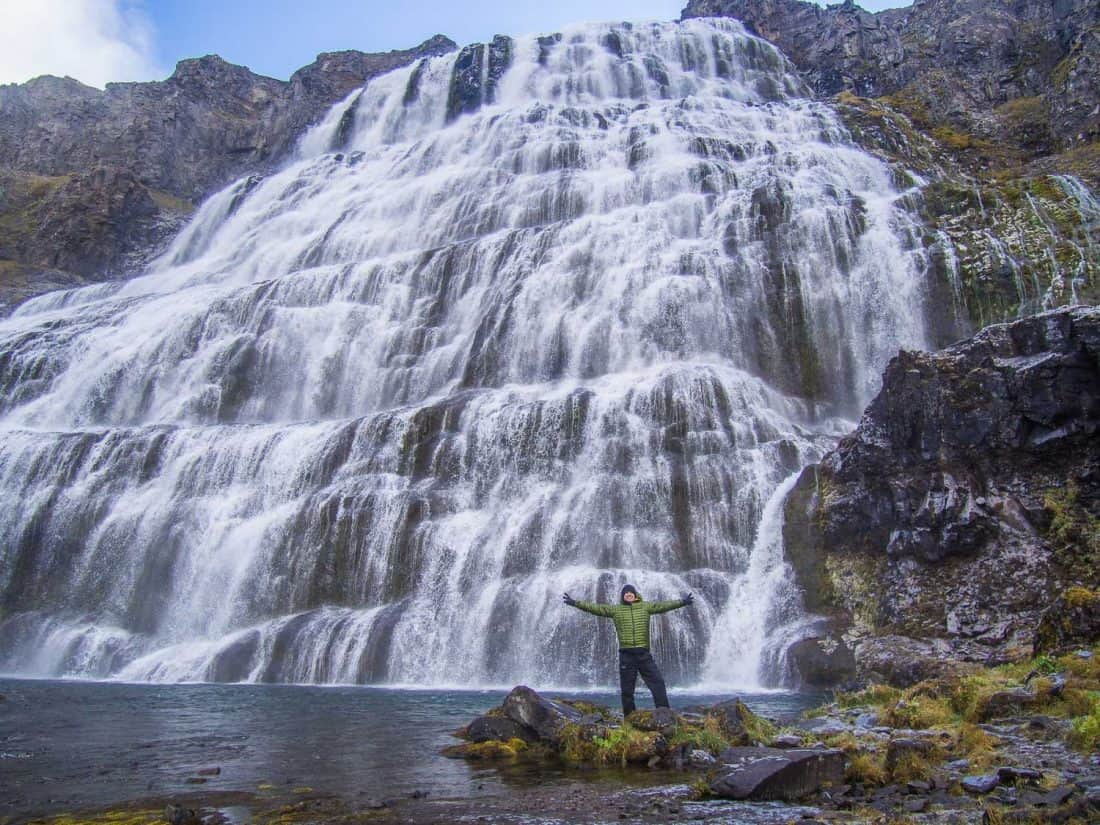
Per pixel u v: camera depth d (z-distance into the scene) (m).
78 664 27.53
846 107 58.34
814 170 46.66
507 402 31.30
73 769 10.72
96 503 32.53
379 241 52.00
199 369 42.84
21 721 15.26
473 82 73.25
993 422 21.02
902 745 9.65
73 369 45.69
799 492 24.97
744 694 19.44
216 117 87.00
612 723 11.82
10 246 68.50
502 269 42.06
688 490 26.84
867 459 23.00
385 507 27.91
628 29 76.12
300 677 24.28
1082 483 20.00
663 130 54.56
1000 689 12.37
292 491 30.98
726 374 31.02
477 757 11.34
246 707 17.41
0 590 31.78
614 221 42.78
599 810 8.40
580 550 26.09
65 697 19.38
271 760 11.22
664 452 28.14
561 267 40.69
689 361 36.06
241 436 33.34
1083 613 14.48
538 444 29.47
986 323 34.94
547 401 30.17
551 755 11.36
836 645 20.80
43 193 75.06
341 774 10.25
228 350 42.66
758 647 22.38
